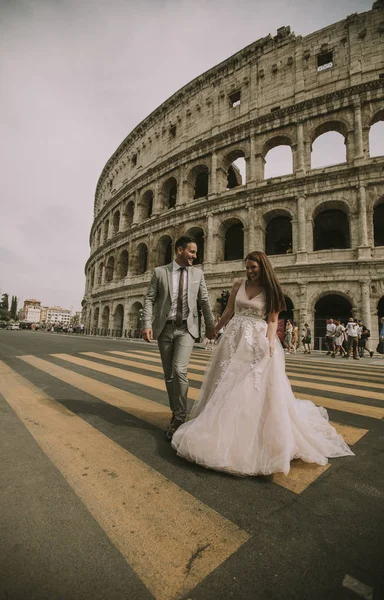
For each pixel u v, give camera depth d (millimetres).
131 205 33000
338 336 13250
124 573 1232
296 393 4703
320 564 1291
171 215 25422
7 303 113688
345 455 2445
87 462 2242
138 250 29578
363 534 1489
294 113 20594
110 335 30625
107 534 1464
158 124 29938
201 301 3283
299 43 21500
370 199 17562
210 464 2094
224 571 1248
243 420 2221
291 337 16172
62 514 1611
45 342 14438
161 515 1624
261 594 1139
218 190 23281
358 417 3480
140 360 8297
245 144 22469
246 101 23203
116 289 30234
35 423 3078
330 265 17453
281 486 1965
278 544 1415
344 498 1824
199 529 1515
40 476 2018
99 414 3424
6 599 1094
